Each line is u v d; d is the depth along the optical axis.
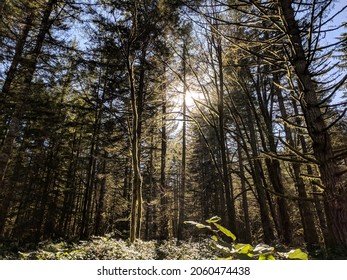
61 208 22.11
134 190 9.07
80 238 15.66
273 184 11.51
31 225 18.75
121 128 16.23
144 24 10.55
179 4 5.76
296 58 4.12
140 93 12.91
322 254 4.48
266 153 4.18
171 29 11.04
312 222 10.83
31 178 20.41
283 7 4.32
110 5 10.96
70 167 21.38
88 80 16.16
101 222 21.98
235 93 15.09
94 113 18.58
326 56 4.12
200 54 12.77
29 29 11.58
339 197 3.39
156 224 18.28
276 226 11.62
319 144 3.68
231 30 7.73
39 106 13.87
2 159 9.28
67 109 18.33
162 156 19.42
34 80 12.97
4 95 10.70
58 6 12.01
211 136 22.52
